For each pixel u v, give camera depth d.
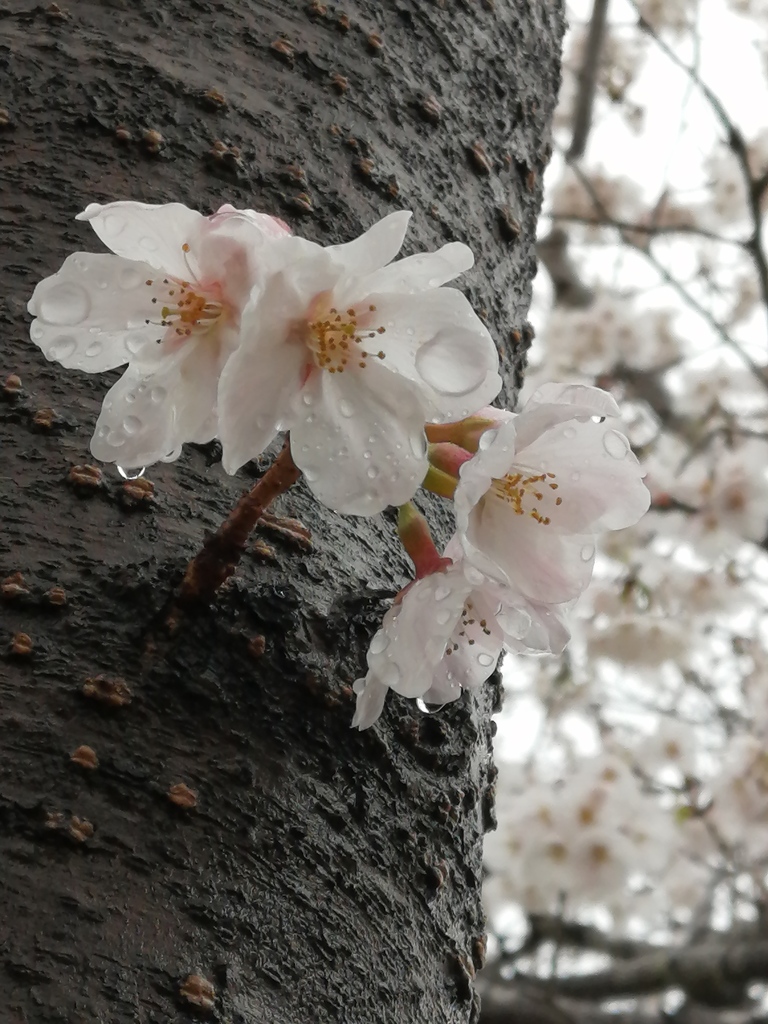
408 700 0.24
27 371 0.24
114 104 0.26
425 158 0.28
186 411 0.22
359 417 0.22
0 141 0.25
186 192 0.25
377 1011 0.22
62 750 0.21
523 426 0.22
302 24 0.28
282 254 0.21
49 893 0.20
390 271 0.21
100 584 0.22
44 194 0.25
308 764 0.22
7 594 0.22
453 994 0.23
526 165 0.31
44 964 0.20
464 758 0.24
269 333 0.22
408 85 0.28
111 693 0.21
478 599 0.23
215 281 0.22
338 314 0.22
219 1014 0.20
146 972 0.20
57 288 0.22
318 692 0.22
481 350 0.21
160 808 0.21
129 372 0.22
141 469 0.22
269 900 0.21
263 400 0.21
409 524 0.23
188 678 0.22
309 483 0.21
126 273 0.22
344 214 0.26
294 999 0.21
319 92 0.27
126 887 0.20
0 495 0.22
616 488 0.23
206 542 0.22
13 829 0.20
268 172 0.26
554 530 0.23
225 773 0.21
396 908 0.22
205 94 0.26
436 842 0.23
